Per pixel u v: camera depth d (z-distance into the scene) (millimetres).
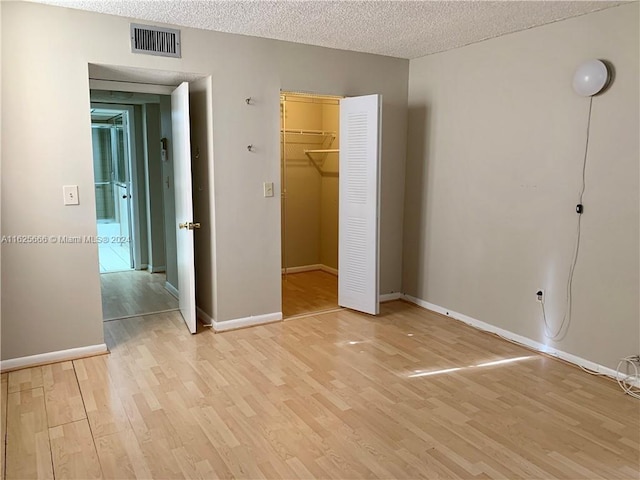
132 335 3852
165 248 5723
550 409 2744
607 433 2506
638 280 2977
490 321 3988
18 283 3148
